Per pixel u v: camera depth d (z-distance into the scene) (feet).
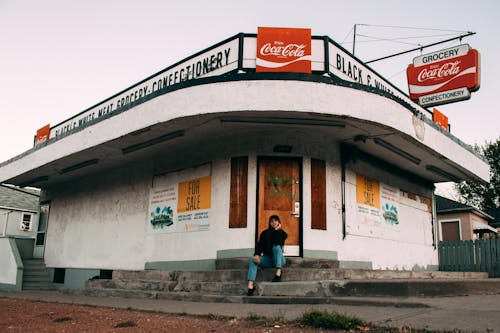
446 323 16.71
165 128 35.60
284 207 34.78
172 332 17.58
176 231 40.04
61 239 57.62
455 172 49.01
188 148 40.63
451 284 25.59
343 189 38.19
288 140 35.65
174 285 32.65
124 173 48.70
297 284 26.09
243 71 34.32
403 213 47.65
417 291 24.63
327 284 25.59
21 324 20.83
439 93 42.88
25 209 106.42
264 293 26.68
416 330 15.88
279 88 31.42
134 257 44.42
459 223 79.87
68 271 54.29
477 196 120.88
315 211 35.55
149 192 44.42
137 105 36.63
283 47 34.27
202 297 27.86
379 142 37.88
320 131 36.11
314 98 31.48
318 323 17.88
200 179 38.73
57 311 25.64
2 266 55.11
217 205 36.55
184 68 39.24
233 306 24.34
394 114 34.50
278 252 27.86
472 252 52.65
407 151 41.04
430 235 52.75
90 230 52.31
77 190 56.80
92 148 41.96
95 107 51.57
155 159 44.50
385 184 44.93
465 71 41.32
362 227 40.16
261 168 35.37
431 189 54.85
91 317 22.65
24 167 53.31
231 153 36.58
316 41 35.01
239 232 34.65
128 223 46.37
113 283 37.47
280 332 16.93
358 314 19.65
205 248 36.81
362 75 38.93
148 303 27.96
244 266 32.81
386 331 16.29
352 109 32.14
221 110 31.53
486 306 20.36
